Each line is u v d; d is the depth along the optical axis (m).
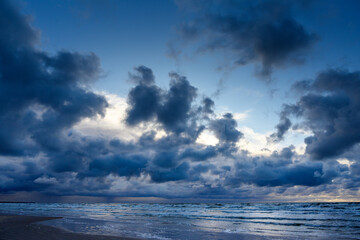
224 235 16.81
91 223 23.55
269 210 56.22
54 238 11.83
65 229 16.97
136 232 17.16
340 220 30.88
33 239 11.32
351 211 46.94
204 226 23.33
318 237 16.44
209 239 14.80
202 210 61.66
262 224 26.53
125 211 57.38
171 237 15.27
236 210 58.56
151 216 39.53
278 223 27.70
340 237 16.64
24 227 17.08
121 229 18.81
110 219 30.50
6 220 23.72
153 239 13.98
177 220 31.23
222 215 42.12
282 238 15.75
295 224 26.70
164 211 57.97
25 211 49.78
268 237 16.12
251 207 71.50
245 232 18.84
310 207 62.56
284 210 54.56
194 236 16.03
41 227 17.58
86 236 12.99
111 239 12.24
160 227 21.41
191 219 33.25
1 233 13.45
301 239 15.34
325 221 29.94
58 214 40.81
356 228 22.84
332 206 63.16
